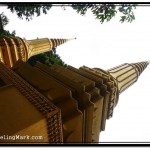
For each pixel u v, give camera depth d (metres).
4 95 10.16
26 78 13.89
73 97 12.26
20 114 8.77
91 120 12.27
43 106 9.55
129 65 29.55
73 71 17.88
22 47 22.14
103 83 17.28
